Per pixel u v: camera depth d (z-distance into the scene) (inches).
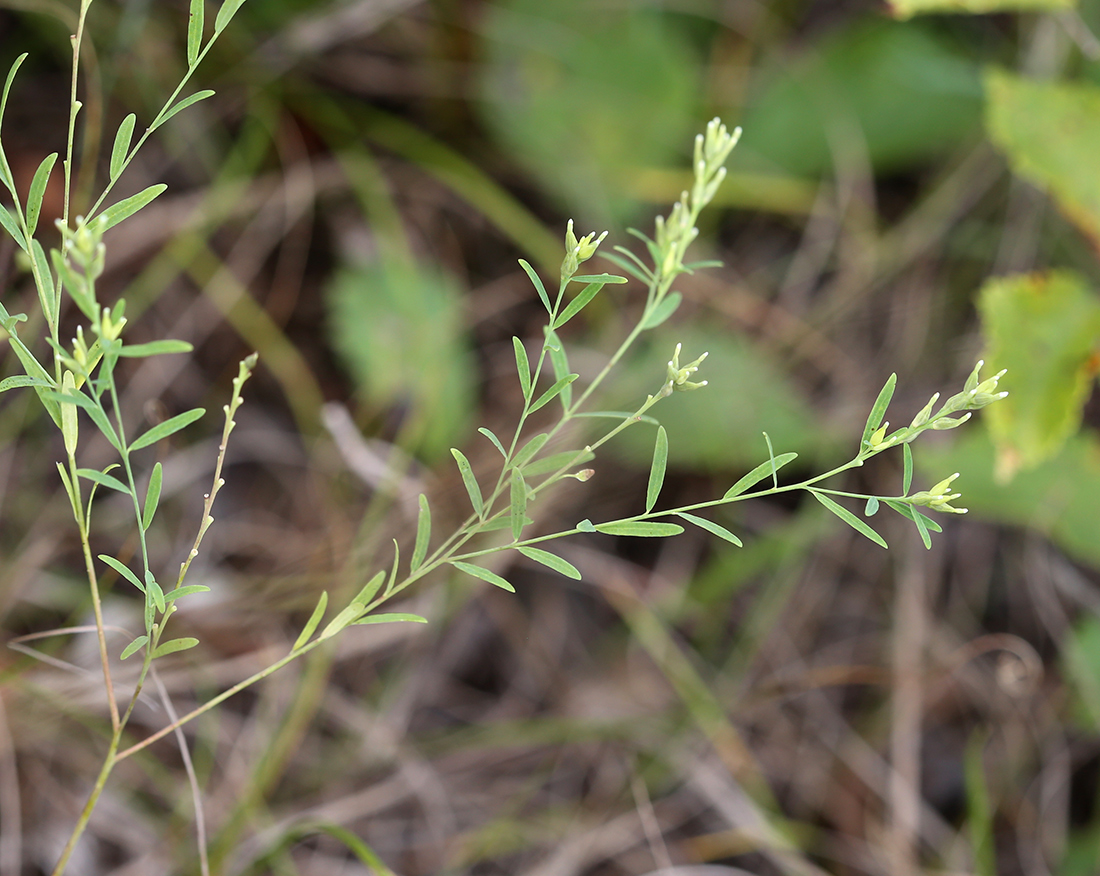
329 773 33.4
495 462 37.4
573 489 38.6
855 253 43.9
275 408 40.1
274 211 40.5
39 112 38.2
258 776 29.3
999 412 31.7
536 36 42.7
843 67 43.9
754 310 42.9
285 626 33.9
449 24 41.8
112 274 37.5
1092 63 41.7
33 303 33.5
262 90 40.1
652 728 36.1
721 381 39.6
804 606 40.4
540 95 42.8
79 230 22.1
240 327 39.0
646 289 42.8
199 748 32.4
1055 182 33.9
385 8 39.9
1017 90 34.5
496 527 23.5
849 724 39.1
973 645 39.1
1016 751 38.3
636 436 38.8
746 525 40.5
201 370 39.5
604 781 35.9
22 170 37.2
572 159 42.9
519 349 23.3
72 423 23.1
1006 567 40.8
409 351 39.6
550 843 34.7
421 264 42.1
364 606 23.4
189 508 37.6
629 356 40.9
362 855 27.1
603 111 43.1
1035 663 34.9
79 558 34.9
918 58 43.2
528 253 43.5
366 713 34.6
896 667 38.5
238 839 29.7
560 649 39.4
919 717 38.5
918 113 43.6
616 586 38.1
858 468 41.2
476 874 34.1
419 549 23.4
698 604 39.1
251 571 37.2
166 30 38.0
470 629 38.8
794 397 40.1
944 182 43.7
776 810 36.6
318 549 34.7
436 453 39.0
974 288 43.2
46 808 31.0
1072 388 31.4
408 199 42.8
